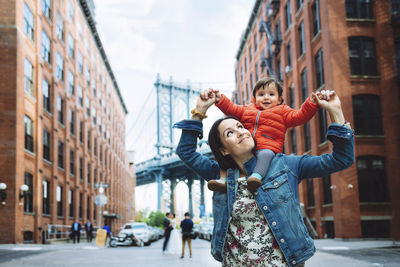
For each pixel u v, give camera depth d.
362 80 24.03
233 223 2.63
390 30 24.61
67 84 34.84
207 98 2.81
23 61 23.80
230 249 2.63
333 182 23.72
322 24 25.41
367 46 24.67
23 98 23.52
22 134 23.17
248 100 50.12
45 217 27.73
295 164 2.65
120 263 12.23
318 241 22.28
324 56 25.11
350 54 24.44
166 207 102.38
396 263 11.05
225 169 2.73
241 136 2.62
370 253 14.63
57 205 31.11
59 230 31.16
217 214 2.68
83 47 42.38
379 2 24.89
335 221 23.33
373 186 23.20
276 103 2.93
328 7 24.70
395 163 23.27
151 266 11.27
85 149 41.03
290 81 32.97
